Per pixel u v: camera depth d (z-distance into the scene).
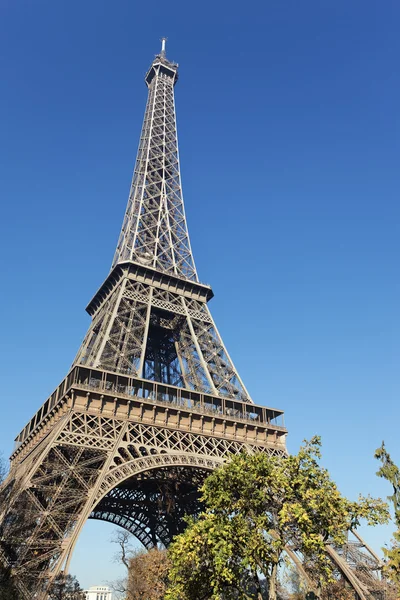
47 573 51.88
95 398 72.62
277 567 46.31
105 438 68.69
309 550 46.41
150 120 145.50
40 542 54.34
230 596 49.28
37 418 86.00
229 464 50.00
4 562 52.31
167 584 78.88
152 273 105.81
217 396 86.00
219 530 45.38
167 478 82.12
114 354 86.44
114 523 100.25
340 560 67.75
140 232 118.25
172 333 108.75
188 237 123.75
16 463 86.56
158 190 130.25
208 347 99.56
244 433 84.00
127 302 97.19
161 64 162.62
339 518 46.41
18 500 56.34
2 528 54.09
